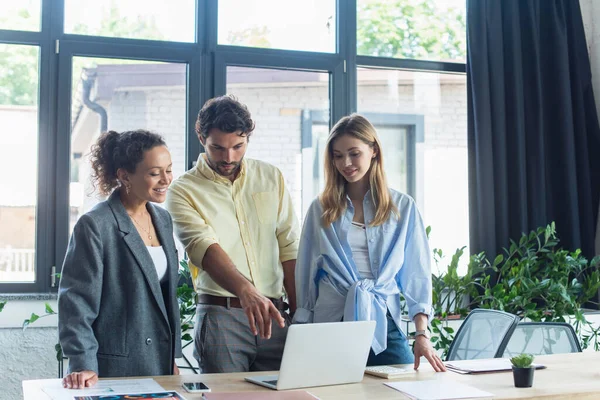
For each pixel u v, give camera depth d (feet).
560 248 14.57
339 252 8.20
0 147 12.79
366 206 8.34
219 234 8.44
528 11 14.98
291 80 14.12
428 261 8.26
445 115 15.21
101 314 7.16
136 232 7.33
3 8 12.80
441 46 15.16
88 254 7.02
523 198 14.62
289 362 6.51
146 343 7.25
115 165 7.39
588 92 15.42
